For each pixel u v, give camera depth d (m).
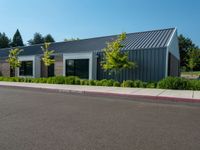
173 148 4.14
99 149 4.08
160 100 10.18
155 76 16.69
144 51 17.25
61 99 10.52
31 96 11.66
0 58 30.59
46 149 4.07
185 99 9.69
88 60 20.36
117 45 16.53
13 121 6.13
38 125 5.71
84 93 12.94
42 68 26.33
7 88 16.59
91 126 5.62
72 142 4.45
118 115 6.93
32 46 32.88
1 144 4.33
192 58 53.34
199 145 4.30
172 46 19.58
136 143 4.40
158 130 5.29
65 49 24.92
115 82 15.99
